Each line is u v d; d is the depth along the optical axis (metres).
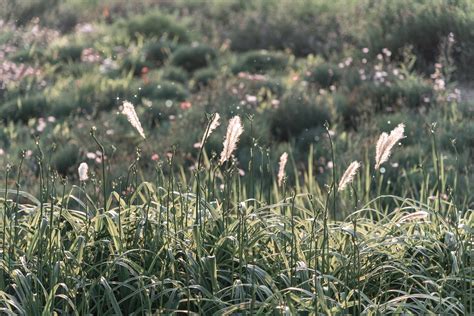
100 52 15.55
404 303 4.61
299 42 15.73
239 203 5.03
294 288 4.48
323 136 9.70
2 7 18.25
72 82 12.94
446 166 8.33
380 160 4.55
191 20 18.55
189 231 5.15
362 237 5.27
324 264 4.95
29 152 9.08
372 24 14.01
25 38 16.08
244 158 8.89
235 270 5.03
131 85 12.43
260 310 4.41
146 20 17.16
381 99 11.02
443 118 10.02
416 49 13.16
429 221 5.53
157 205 5.33
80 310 4.73
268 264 5.03
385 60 13.22
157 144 9.34
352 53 13.84
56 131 10.30
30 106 11.48
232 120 4.49
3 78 12.57
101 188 6.19
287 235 5.04
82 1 21.31
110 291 4.53
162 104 11.21
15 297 4.89
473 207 7.13
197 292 4.84
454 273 4.94
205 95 11.45
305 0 19.62
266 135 9.66
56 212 5.31
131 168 5.60
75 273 4.89
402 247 5.27
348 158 8.58
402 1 14.02
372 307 4.70
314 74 12.71
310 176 7.19
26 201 7.57
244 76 12.32
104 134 9.87
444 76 12.31
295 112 10.47
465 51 12.25
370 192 7.26
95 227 5.23
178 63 14.69
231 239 5.00
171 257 4.70
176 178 8.11
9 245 4.98
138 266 4.78
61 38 16.83
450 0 13.23
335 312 4.49
